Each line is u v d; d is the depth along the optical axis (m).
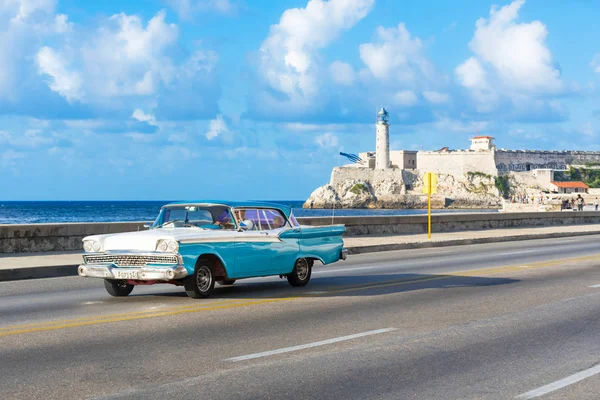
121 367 7.41
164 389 6.54
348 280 15.95
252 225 13.02
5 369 7.30
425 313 11.15
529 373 7.28
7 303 12.30
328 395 6.40
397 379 7.00
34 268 17.08
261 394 6.41
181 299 12.58
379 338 9.09
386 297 13.02
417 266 19.66
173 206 13.26
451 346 8.61
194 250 12.12
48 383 6.74
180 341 8.80
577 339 9.09
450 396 6.41
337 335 9.27
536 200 93.38
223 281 14.85
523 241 32.69
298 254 14.13
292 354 8.10
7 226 21.22
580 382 6.93
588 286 14.77
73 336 9.09
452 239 30.11
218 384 6.73
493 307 11.84
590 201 107.69
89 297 13.05
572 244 30.16
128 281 12.53
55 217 140.00
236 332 9.43
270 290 14.02
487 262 20.92
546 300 12.69
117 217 141.00
